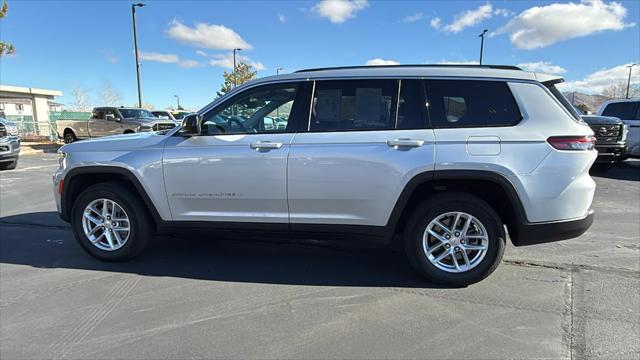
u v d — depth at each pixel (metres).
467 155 3.53
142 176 4.08
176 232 4.18
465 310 3.34
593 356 2.71
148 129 17.48
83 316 3.24
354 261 4.47
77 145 4.33
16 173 11.23
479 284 3.84
